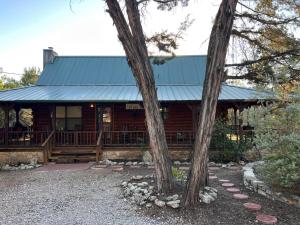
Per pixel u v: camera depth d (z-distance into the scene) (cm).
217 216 665
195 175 708
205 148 708
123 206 762
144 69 775
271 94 847
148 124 789
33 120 1922
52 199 844
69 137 1773
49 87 1936
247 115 917
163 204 714
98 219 668
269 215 672
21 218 680
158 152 783
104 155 1603
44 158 1537
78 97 1602
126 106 1877
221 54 706
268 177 779
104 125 1873
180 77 2062
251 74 870
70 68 2172
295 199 735
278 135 771
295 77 862
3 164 1555
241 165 1408
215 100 709
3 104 1588
